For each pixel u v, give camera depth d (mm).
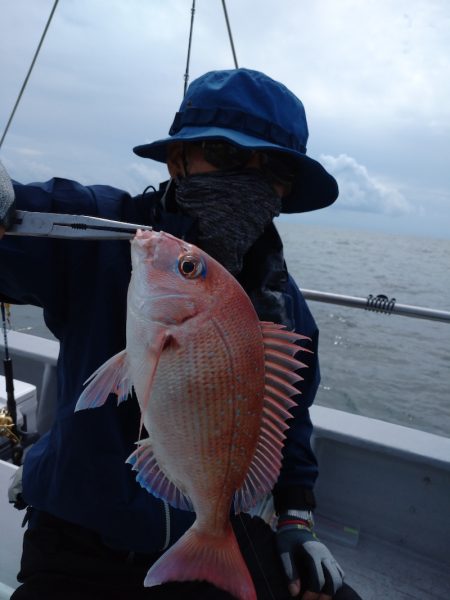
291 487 1780
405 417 6297
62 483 1376
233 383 1066
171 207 1516
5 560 1774
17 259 1261
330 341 9250
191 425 1056
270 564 1610
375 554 2461
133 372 1020
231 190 1367
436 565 2426
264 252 1554
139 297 1032
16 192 1287
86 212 1379
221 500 1104
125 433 1396
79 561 1406
